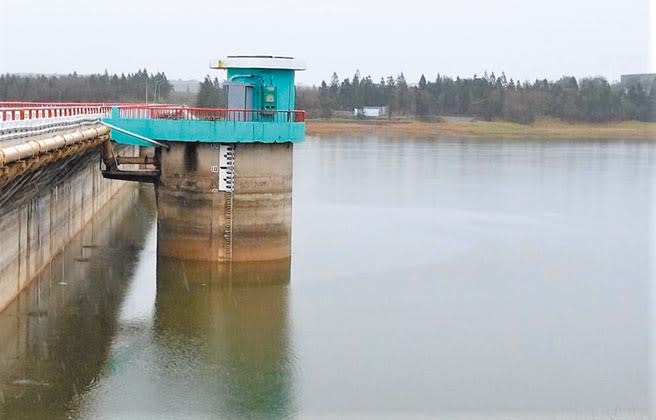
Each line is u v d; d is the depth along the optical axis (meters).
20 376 32.66
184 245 48.97
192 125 47.81
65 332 38.00
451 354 36.97
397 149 151.62
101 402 30.61
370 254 55.72
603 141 183.75
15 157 29.72
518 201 84.19
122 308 41.97
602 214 76.56
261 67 50.25
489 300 45.56
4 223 38.72
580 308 44.38
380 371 34.66
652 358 36.81
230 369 34.25
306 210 74.50
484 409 31.48
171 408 30.38
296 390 32.47
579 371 35.44
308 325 40.19
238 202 48.53
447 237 63.06
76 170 56.91
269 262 49.44
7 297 40.34
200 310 42.06
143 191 94.94
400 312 42.66
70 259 52.41
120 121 48.94
